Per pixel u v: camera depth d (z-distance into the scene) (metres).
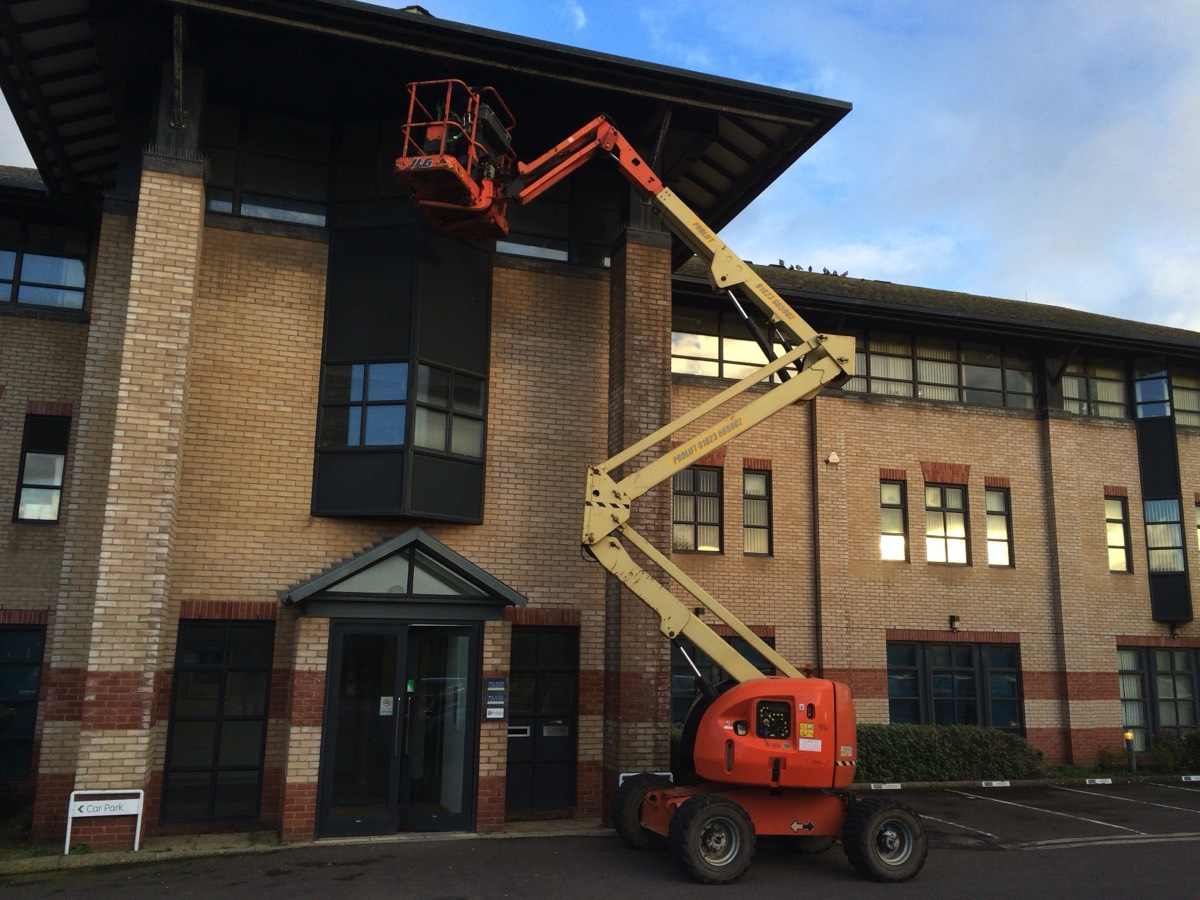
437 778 11.10
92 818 9.72
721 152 14.37
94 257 14.68
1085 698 18.17
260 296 12.15
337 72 11.98
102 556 10.12
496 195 11.06
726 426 10.84
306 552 11.77
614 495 10.34
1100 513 19.27
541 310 13.41
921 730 16.30
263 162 12.60
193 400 11.63
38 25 11.09
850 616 17.14
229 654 11.38
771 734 9.45
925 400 18.52
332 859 9.56
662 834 9.69
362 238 12.53
